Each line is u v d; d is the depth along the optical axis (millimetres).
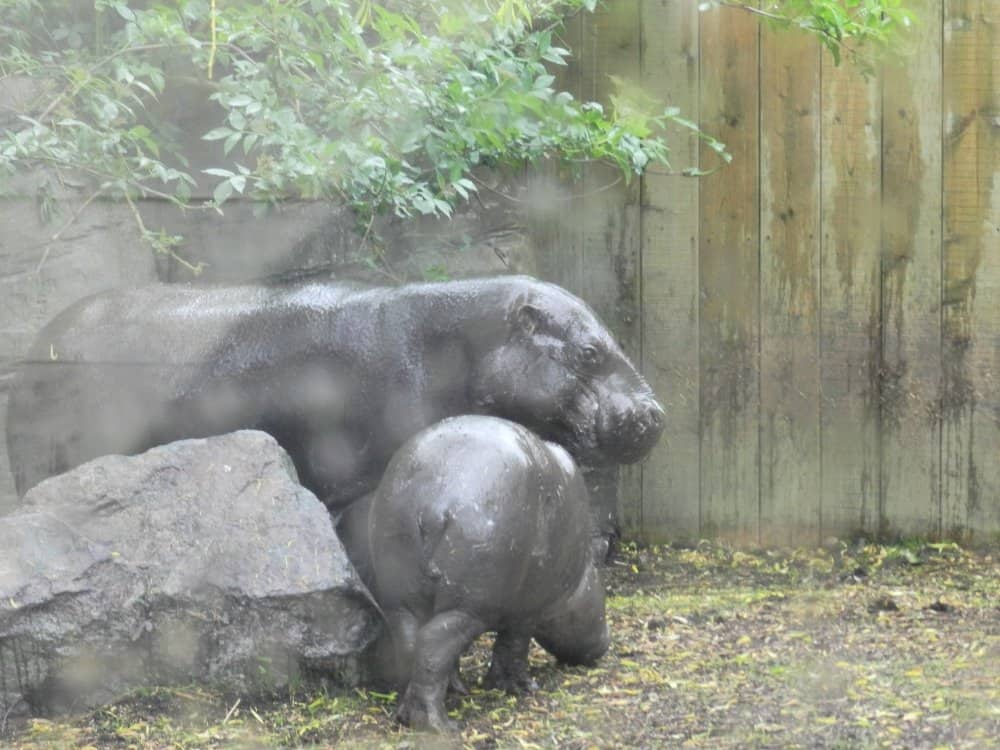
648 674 7910
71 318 9211
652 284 11523
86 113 9453
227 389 8867
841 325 11289
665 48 11398
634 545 11609
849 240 11234
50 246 9328
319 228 10609
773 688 7547
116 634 7320
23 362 9164
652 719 7055
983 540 11227
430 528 6984
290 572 7480
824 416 11375
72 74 8711
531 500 7129
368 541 8344
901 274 11188
